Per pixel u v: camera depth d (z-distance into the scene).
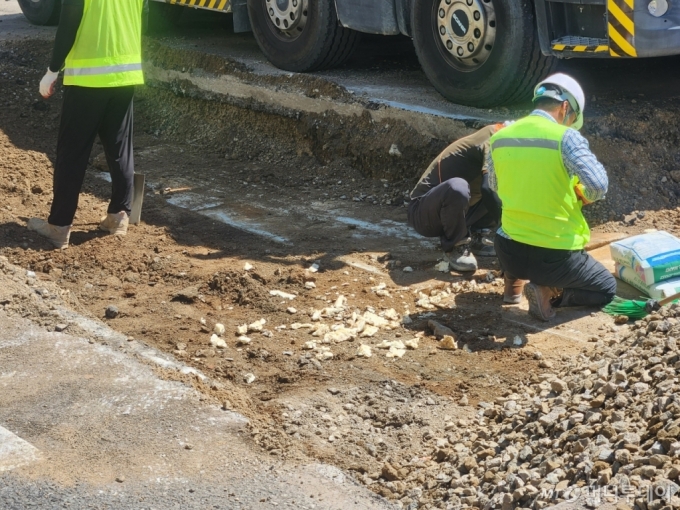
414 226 5.85
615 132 6.81
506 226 4.99
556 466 3.38
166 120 9.43
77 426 3.88
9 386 4.18
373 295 5.49
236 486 3.50
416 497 3.56
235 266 5.90
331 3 8.16
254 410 4.19
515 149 4.86
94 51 5.84
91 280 5.74
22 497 3.41
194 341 4.92
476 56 7.07
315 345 4.86
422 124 7.29
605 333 4.93
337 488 3.53
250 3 8.81
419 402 4.33
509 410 4.11
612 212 6.38
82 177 6.07
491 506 3.29
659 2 6.06
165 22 10.52
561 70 7.88
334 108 7.99
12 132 8.65
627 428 3.47
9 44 10.52
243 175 7.98
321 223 6.76
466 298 5.45
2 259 5.66
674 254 5.25
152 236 6.44
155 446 3.75
